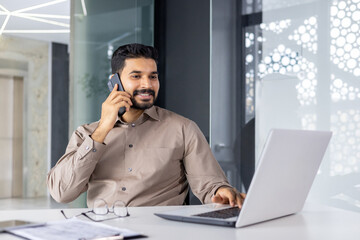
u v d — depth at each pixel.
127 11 3.56
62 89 8.20
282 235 1.23
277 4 3.09
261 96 3.17
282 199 1.44
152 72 2.05
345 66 2.73
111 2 3.50
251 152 3.21
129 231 1.22
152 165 2.07
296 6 2.98
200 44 3.54
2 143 7.58
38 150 7.94
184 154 2.15
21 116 7.77
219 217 1.40
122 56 2.05
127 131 2.10
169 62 3.71
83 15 3.40
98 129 1.94
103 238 1.12
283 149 1.32
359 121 2.66
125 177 2.06
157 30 3.75
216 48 3.37
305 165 1.48
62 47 8.20
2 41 7.55
